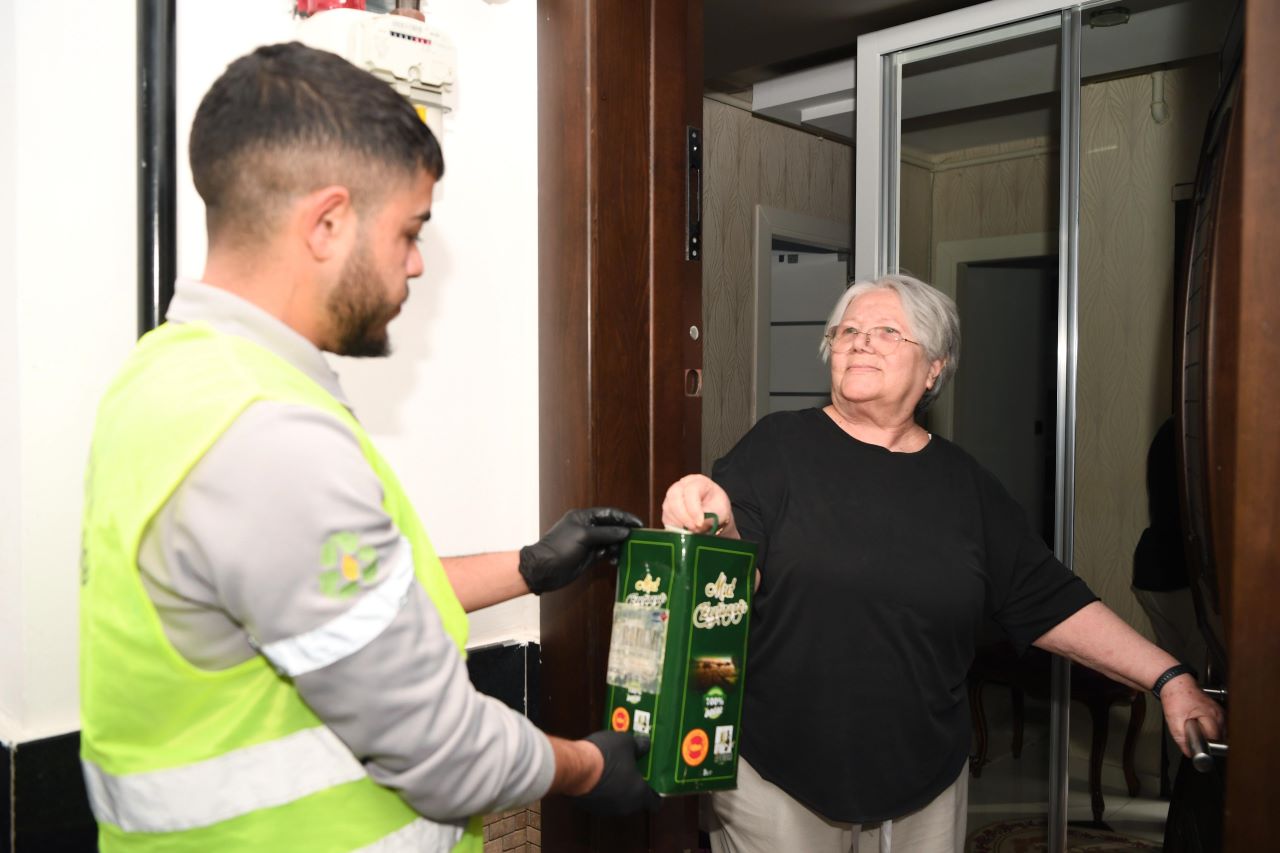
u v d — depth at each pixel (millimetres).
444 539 1492
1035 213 2486
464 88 1483
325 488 666
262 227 736
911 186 2486
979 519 1462
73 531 1135
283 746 722
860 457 1462
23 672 1103
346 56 1260
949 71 2371
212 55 1233
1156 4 2096
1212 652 1329
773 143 3885
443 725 698
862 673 1355
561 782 827
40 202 1100
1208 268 1151
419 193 787
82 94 1125
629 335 1536
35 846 1096
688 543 1023
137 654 688
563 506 1533
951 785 1430
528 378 1579
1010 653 2828
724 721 1047
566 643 1525
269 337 742
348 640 663
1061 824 2250
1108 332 2508
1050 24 2174
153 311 1150
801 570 1365
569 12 1489
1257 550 984
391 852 765
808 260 4301
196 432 666
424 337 1457
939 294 1519
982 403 2609
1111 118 2504
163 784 713
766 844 1395
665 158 1568
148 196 1145
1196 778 1355
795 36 2920
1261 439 980
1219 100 1367
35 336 1103
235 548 644
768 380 3922
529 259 1573
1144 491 2471
